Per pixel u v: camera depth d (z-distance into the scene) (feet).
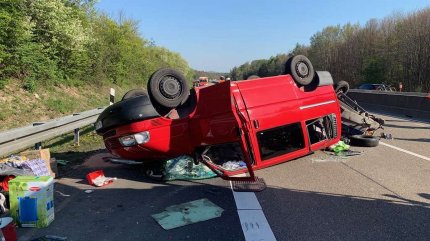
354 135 33.19
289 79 24.50
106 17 116.98
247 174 22.21
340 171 23.81
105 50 100.68
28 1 60.80
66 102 59.98
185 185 21.63
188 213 16.89
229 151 22.76
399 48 166.30
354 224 15.34
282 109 23.20
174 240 14.11
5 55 48.85
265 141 22.59
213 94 21.33
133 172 25.02
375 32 202.90
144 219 16.40
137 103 21.49
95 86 88.58
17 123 42.93
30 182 15.51
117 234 14.83
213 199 18.93
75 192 20.56
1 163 19.43
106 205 18.35
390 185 20.68
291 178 22.41
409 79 160.56
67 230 15.29
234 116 20.17
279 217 16.26
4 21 49.08
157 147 21.65
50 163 23.52
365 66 195.62
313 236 14.25
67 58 72.69
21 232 15.15
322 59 260.83
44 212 15.60
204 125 21.56
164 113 22.84
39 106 52.19
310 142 25.50
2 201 16.65
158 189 21.03
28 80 56.03
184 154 22.72
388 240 13.82
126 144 21.76
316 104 25.61
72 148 34.47
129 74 128.26
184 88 22.49
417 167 24.61
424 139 35.58
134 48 136.98
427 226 15.03
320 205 17.69
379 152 29.50
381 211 16.76
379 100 71.77
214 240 14.05
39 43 62.69
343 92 35.12
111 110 22.27
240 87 22.16
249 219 16.06
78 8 84.84
